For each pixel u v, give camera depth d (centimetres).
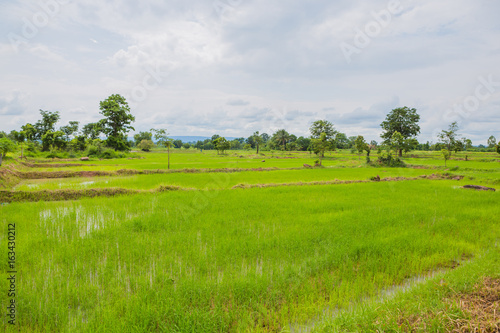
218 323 441
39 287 518
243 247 720
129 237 786
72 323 436
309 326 451
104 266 614
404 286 573
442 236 832
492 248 745
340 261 649
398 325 414
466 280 531
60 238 779
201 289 520
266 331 432
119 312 462
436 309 438
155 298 491
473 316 419
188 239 771
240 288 520
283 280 553
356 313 448
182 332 408
